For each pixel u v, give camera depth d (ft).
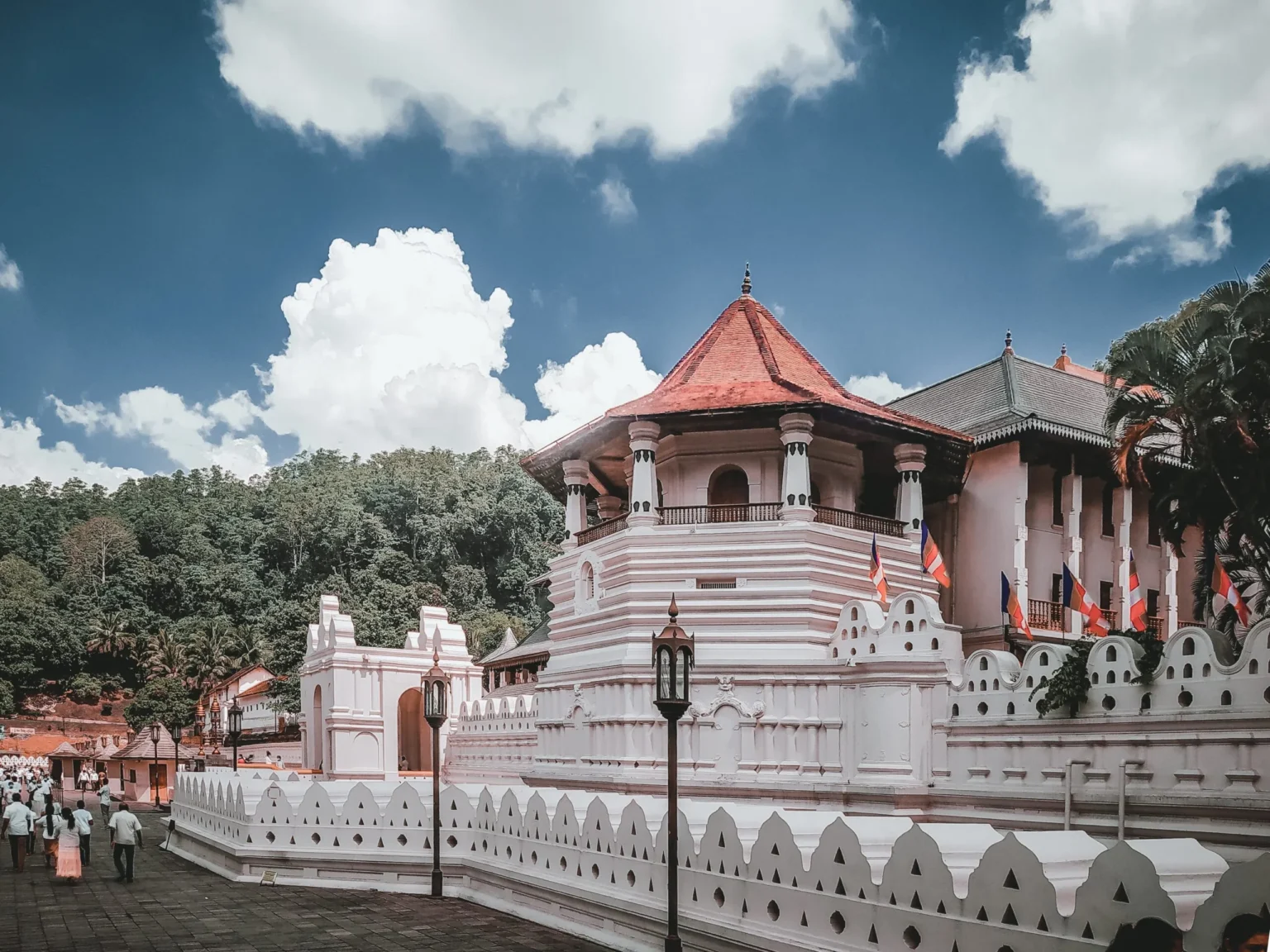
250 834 81.82
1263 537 84.12
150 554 519.60
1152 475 126.21
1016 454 121.70
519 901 64.69
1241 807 58.03
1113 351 89.56
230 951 54.75
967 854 38.19
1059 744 70.49
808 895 42.86
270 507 536.01
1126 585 98.43
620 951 53.16
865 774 83.15
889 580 103.65
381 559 439.22
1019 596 118.93
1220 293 82.53
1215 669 61.16
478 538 453.58
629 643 100.37
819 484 113.19
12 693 393.91
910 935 38.04
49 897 75.20
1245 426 79.61
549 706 112.27
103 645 412.77
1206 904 28.27
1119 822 64.49
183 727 307.58
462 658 169.17
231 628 406.41
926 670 81.76
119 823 84.07
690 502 110.93
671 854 47.70
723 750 92.89
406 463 589.32
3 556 517.96
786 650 94.07
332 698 158.20
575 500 120.16
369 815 76.89
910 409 146.72
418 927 60.29
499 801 69.46
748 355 113.19
